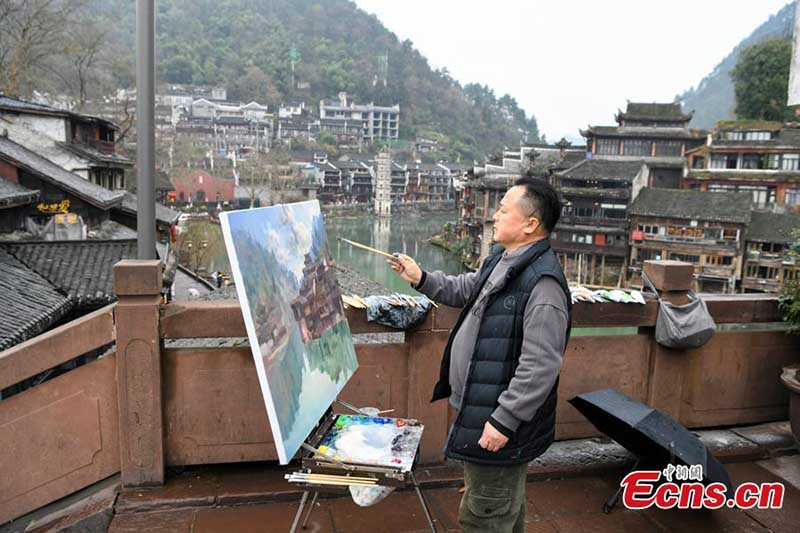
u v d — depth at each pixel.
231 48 124.75
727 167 35.25
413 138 120.06
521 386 1.68
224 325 2.53
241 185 67.00
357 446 1.99
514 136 141.25
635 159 39.03
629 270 33.19
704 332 2.99
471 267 43.81
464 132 130.38
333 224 70.75
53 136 22.56
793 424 3.13
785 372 3.22
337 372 2.17
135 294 2.43
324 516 2.49
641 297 3.05
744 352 3.36
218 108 94.81
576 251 34.59
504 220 1.85
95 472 2.54
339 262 41.66
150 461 2.55
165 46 110.31
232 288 20.50
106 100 35.53
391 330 2.77
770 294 3.43
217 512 2.48
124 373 2.47
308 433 1.80
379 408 2.82
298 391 1.82
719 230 30.66
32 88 30.09
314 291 2.14
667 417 2.58
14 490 2.44
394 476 1.83
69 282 11.45
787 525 2.59
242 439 2.65
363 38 147.62
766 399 3.43
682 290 3.07
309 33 141.88
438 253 52.31
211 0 135.62
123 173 29.39
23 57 27.66
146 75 3.62
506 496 1.85
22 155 17.62
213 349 2.59
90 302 11.07
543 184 1.83
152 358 2.48
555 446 3.14
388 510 2.55
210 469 2.72
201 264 36.03
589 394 2.75
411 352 2.81
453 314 2.80
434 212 88.56
